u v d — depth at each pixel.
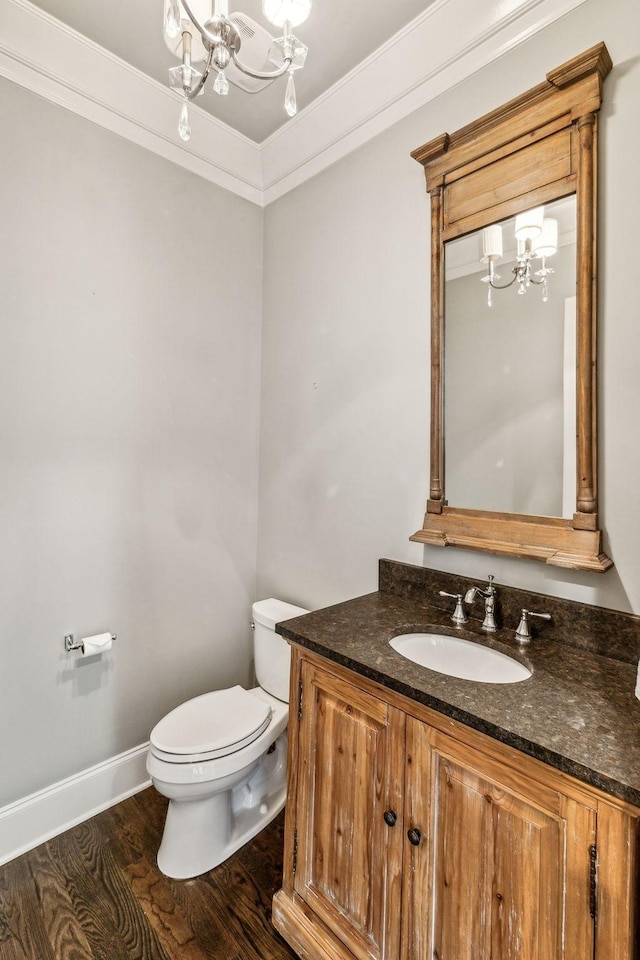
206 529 2.22
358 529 1.91
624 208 1.20
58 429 1.74
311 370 2.13
